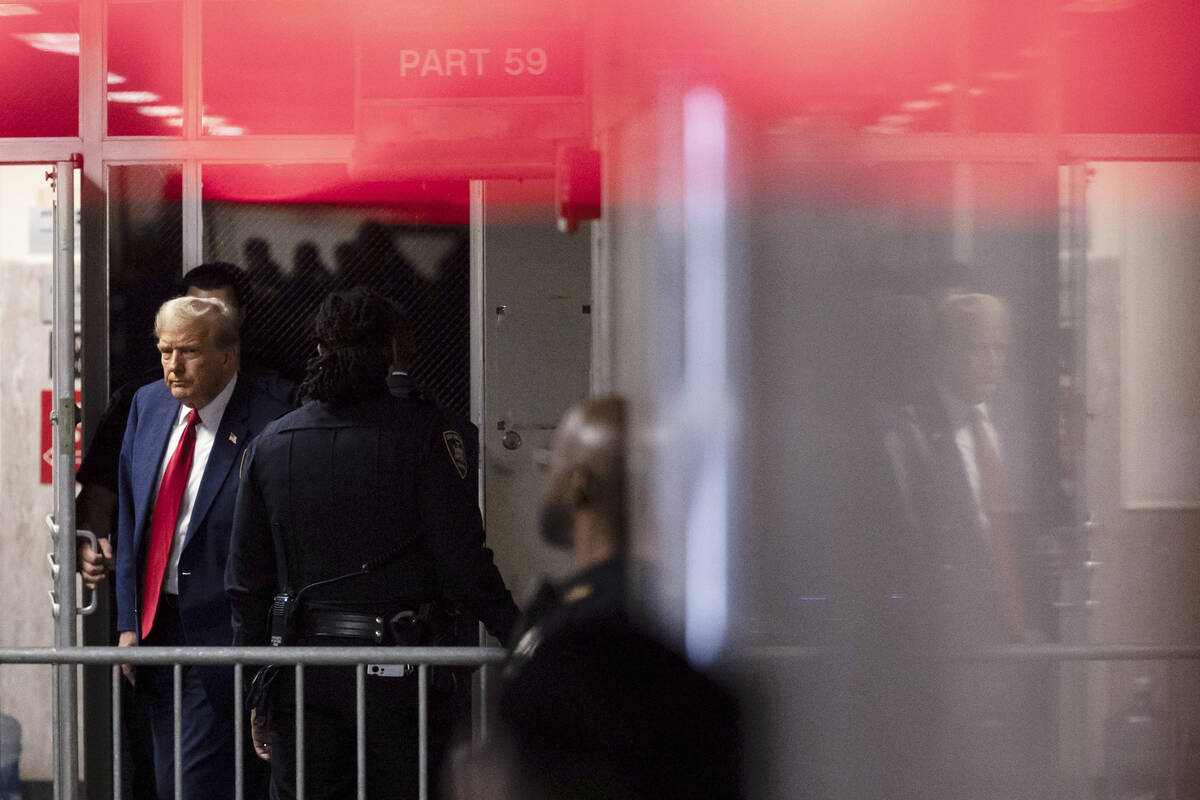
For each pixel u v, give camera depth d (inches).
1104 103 193.6
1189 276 195.6
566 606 83.7
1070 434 194.2
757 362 169.9
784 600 154.1
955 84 185.9
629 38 177.6
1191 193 196.1
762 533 157.6
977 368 165.5
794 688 131.0
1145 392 195.5
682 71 177.5
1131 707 173.0
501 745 82.6
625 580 84.2
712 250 174.9
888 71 182.2
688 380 170.7
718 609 153.2
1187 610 190.5
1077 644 128.2
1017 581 191.6
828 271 175.6
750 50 177.6
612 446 86.4
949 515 160.7
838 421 162.9
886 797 145.2
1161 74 194.5
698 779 80.8
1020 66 188.1
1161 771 169.9
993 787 157.9
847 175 176.7
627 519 85.7
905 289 173.6
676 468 159.0
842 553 159.5
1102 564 194.1
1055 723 165.2
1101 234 194.4
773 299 171.2
